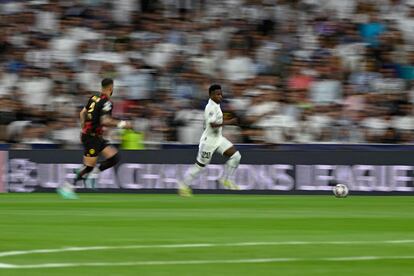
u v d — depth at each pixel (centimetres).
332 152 4059
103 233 1936
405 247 1662
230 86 4341
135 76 4353
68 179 4109
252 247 1639
